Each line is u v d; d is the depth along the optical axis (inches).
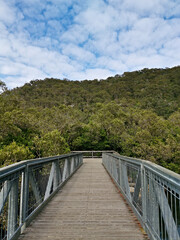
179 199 67.2
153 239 100.1
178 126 1250.6
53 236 111.7
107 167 440.1
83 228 123.6
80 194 220.4
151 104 2837.1
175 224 70.7
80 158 588.7
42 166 169.0
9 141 663.1
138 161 137.6
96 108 2423.7
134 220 138.3
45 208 166.9
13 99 1046.4
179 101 2785.4
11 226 104.0
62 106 1845.5
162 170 82.4
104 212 156.6
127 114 1565.0
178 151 812.6
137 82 4795.8
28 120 838.5
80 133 1343.5
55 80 5329.7
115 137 1229.1
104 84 5054.1
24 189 123.4
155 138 967.0
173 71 5014.8
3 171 88.2
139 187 140.1
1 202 89.3
